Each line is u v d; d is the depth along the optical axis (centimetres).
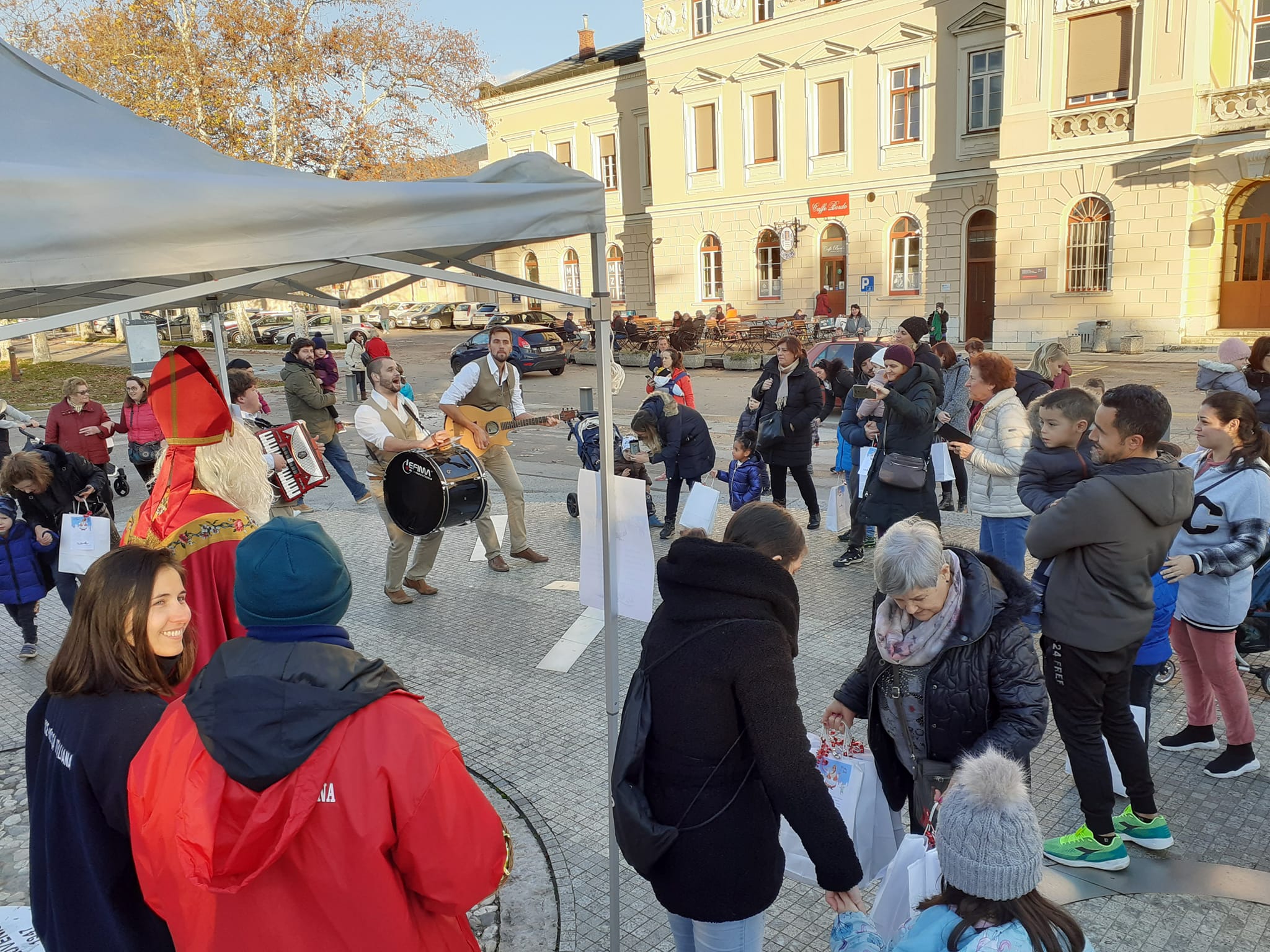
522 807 367
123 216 192
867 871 260
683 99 2891
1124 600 280
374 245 226
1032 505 367
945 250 2470
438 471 486
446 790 162
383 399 595
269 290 475
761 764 188
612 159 3319
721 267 2958
